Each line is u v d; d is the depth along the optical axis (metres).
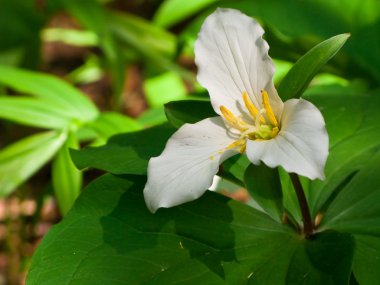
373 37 0.63
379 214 0.41
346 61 0.63
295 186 0.41
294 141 0.37
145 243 0.41
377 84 0.62
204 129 0.41
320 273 0.39
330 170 0.45
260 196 0.38
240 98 0.41
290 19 0.64
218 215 0.42
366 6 0.64
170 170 0.39
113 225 0.42
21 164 0.58
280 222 0.40
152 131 0.47
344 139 0.46
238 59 0.41
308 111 0.38
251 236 0.42
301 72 0.40
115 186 0.43
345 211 0.42
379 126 0.47
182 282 0.40
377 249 0.42
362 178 0.43
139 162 0.44
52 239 0.42
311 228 0.41
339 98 0.49
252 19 0.40
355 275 0.41
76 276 0.40
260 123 0.40
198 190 0.38
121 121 0.59
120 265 0.40
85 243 0.41
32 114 0.60
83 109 0.61
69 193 0.58
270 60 0.40
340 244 0.40
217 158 0.39
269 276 0.40
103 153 0.45
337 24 0.64
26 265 0.71
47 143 0.59
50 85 0.62
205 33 0.41
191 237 0.41
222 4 0.71
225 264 0.40
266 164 0.37
